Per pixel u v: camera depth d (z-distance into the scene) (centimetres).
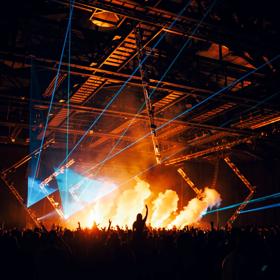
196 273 763
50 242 536
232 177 3073
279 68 1311
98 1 923
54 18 1236
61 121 1972
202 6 1024
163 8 946
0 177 2458
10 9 1021
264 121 1828
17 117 2014
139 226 661
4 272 572
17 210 2462
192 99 1780
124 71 1323
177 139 2462
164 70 1332
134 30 1058
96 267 712
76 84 1527
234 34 1062
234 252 467
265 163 2816
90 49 1241
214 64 1530
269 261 555
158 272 708
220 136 2212
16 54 1149
